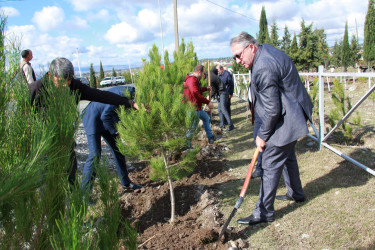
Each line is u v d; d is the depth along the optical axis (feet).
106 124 11.41
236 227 9.00
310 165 12.67
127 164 16.60
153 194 12.03
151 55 18.83
